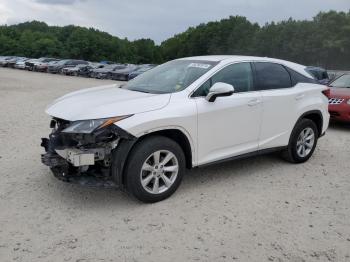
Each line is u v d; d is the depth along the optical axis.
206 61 5.62
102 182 4.53
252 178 5.80
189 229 4.18
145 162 4.59
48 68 44.38
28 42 105.38
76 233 4.05
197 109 4.95
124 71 35.66
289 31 88.19
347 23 82.25
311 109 6.52
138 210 4.60
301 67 6.75
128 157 4.55
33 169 5.95
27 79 31.19
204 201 4.91
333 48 80.69
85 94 5.34
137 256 3.65
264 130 5.85
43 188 5.20
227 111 5.27
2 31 110.25
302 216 4.57
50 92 19.38
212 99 5.04
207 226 4.26
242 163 6.52
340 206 4.89
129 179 4.54
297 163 6.61
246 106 5.50
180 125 4.79
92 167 4.70
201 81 5.16
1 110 12.03
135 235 4.03
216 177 5.80
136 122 4.43
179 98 4.93
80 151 4.38
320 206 4.87
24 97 16.50
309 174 6.09
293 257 3.71
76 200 4.85
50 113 4.87
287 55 89.06
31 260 3.55
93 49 106.81
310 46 84.06
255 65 5.88
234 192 5.23
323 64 84.25
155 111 4.64
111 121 4.34
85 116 4.40
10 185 5.27
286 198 5.09
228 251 3.78
